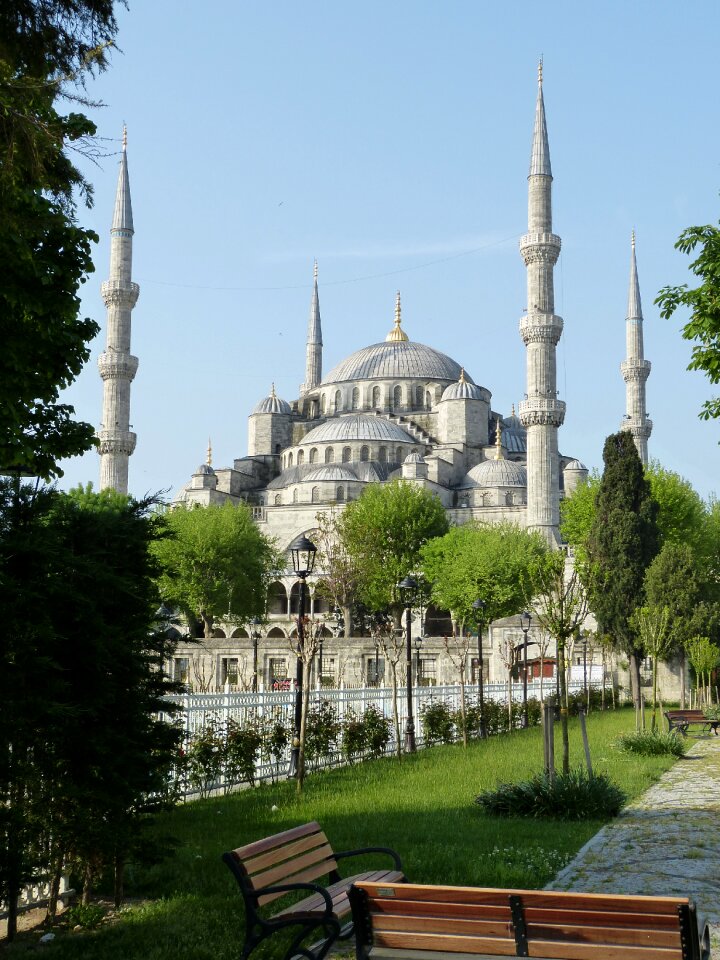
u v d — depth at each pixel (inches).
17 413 571.2
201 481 4909.0
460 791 832.9
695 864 540.4
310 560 965.8
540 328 3826.3
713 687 2578.7
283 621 4101.9
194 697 856.9
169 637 519.5
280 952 395.5
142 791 485.4
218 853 577.0
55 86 464.4
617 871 525.7
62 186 505.0
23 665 421.4
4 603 419.8
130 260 4138.8
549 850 574.6
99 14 468.1
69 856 481.1
